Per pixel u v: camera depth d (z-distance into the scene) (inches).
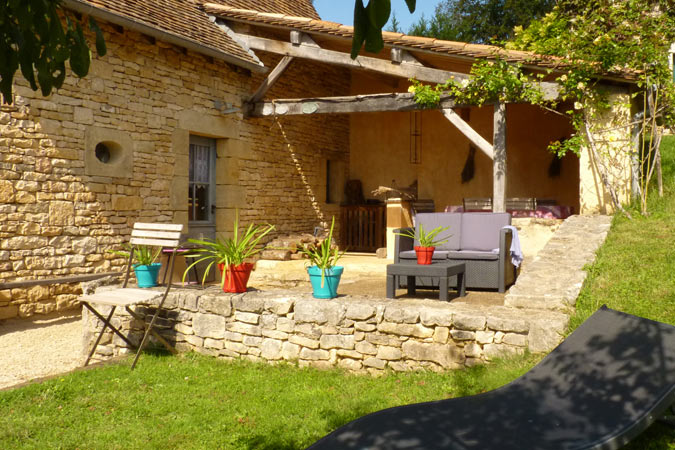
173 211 330.3
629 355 111.7
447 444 89.4
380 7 59.6
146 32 292.8
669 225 247.9
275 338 183.3
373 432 95.0
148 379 169.0
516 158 482.0
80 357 214.4
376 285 270.4
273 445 121.6
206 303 195.5
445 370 158.4
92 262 285.3
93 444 124.0
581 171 311.3
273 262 355.3
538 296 166.9
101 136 286.7
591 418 96.2
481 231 257.0
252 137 390.9
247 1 428.5
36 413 142.3
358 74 510.9
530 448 87.0
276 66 398.6
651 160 350.0
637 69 295.4
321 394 152.3
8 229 247.9
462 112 475.2
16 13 71.9
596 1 303.0
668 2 313.0
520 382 115.5
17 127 250.2
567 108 458.3
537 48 304.2
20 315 254.2
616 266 197.2
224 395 154.8
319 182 468.8
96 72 283.0
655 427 109.5
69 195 272.8
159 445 123.5
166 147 324.5
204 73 350.9
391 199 357.4
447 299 195.5
